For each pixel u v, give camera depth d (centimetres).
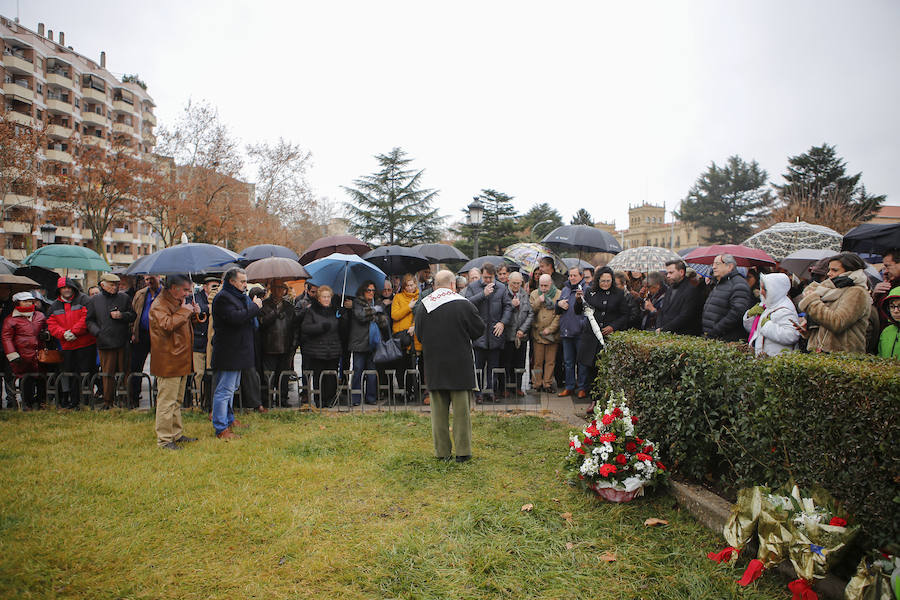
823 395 315
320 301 760
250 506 426
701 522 394
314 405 768
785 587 313
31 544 363
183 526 395
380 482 482
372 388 802
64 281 787
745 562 339
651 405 464
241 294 605
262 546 370
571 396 827
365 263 790
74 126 5900
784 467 344
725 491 414
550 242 1048
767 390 353
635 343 494
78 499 436
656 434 459
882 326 494
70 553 353
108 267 864
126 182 3084
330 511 423
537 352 889
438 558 356
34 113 5322
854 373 299
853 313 451
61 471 495
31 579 322
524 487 472
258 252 1038
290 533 387
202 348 752
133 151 3416
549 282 856
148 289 779
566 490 462
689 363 428
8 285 762
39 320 771
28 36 5288
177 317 566
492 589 323
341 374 809
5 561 340
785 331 498
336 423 675
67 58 5712
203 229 3300
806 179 4859
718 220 6231
